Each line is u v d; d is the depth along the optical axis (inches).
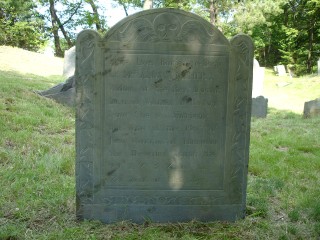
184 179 151.1
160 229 143.3
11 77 503.2
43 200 154.4
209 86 147.2
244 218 153.5
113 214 150.0
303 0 1256.2
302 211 157.8
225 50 145.5
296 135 327.6
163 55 144.6
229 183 152.1
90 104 144.4
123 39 142.4
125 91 145.4
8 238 128.0
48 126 285.0
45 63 754.2
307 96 725.3
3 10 1008.2
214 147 150.4
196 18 143.1
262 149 264.2
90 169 147.4
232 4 1011.9
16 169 186.1
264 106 467.8
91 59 142.1
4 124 262.8
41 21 1120.2
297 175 208.7
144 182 150.0
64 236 130.3
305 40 1315.2
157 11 141.7
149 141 148.5
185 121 148.6
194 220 150.7
